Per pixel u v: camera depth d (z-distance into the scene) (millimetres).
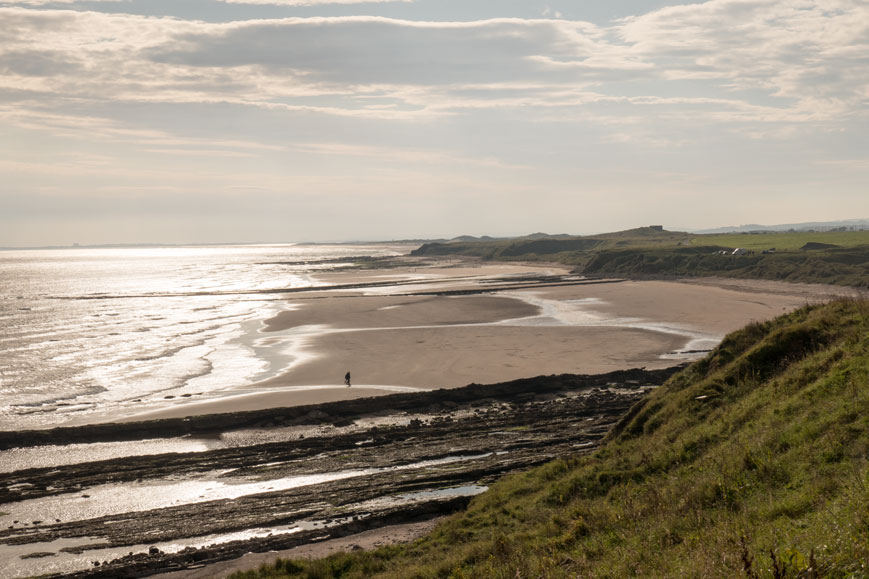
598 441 30734
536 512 18969
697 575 9320
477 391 40156
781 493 12633
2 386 46969
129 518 23906
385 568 17688
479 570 14492
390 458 29750
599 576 11859
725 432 18828
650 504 15297
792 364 20797
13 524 23812
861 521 8883
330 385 43875
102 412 39219
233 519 23469
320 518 23281
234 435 34125
